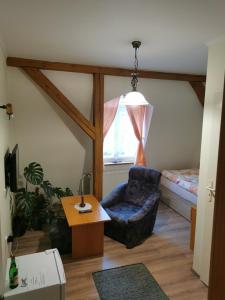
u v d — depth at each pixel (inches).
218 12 73.0
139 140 189.2
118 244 136.0
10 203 125.5
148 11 73.2
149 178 154.6
